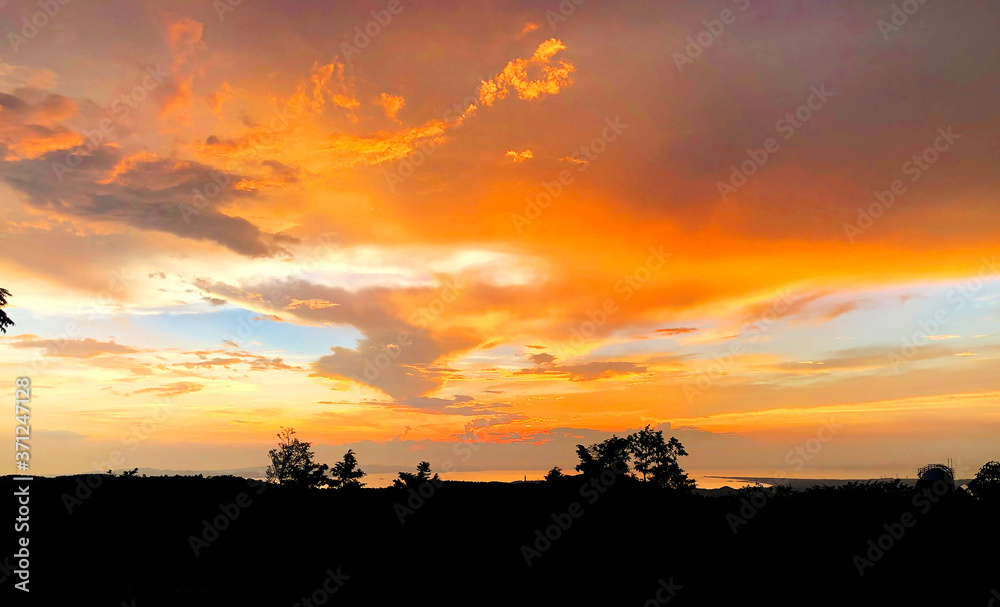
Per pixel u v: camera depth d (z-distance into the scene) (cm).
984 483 4038
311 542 3550
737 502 4438
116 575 2772
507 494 4803
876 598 2561
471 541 3609
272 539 3569
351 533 3766
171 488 4494
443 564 3172
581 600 2616
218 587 2694
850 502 4050
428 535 3716
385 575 2964
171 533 3538
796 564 3050
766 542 3441
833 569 2958
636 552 3369
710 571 3009
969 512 3697
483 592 2717
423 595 2673
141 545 3281
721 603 2552
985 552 3102
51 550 3062
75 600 2408
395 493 4944
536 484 5188
